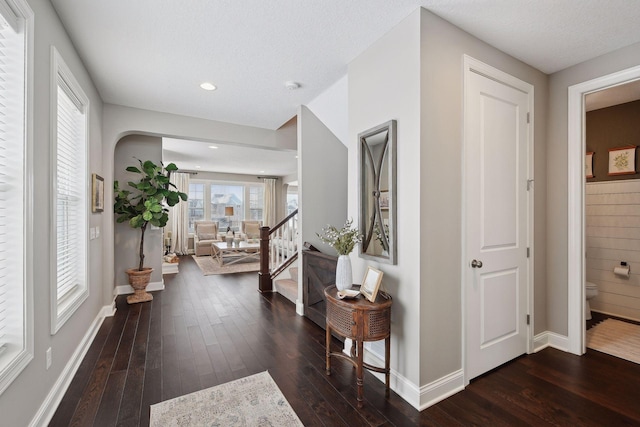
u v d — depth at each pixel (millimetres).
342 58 2520
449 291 2004
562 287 2633
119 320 3344
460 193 2064
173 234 8680
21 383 1485
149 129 3814
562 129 2643
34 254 1639
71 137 2533
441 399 1926
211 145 5770
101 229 3375
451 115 2014
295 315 3539
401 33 2012
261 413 1785
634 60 2248
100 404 1867
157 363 2371
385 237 2145
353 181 2512
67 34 2160
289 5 1869
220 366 2332
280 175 10352
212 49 2387
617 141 3420
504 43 2246
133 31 2145
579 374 2215
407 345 1950
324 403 1886
